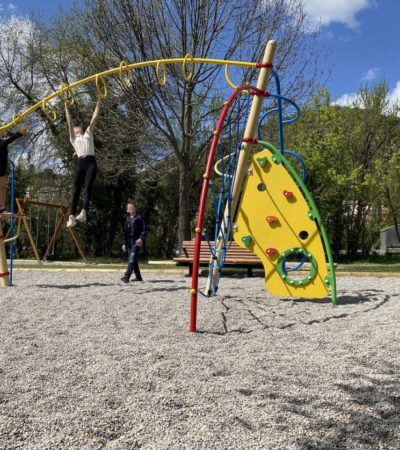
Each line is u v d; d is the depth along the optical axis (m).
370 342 4.69
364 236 25.64
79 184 7.70
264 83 6.39
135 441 2.65
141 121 17.56
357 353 4.34
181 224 17.81
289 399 3.22
